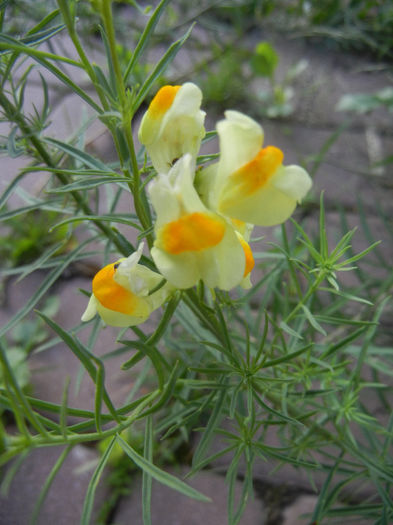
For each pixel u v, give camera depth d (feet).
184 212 0.19
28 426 0.44
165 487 0.40
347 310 0.50
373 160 0.64
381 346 0.48
